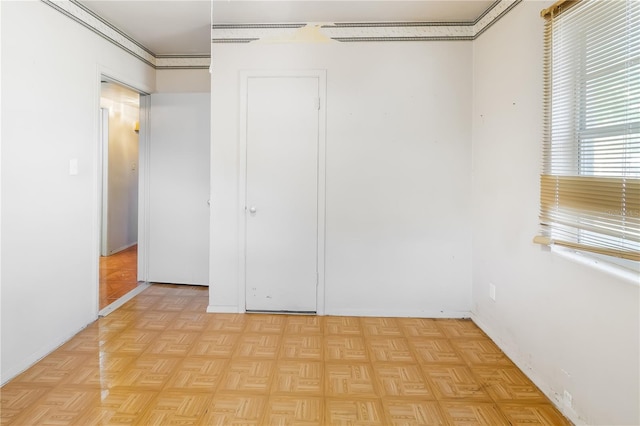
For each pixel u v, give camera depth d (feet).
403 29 10.97
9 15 7.58
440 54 10.97
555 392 7.14
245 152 11.29
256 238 11.42
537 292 7.79
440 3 9.84
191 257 13.94
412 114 11.07
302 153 11.23
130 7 10.04
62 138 9.19
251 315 11.33
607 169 6.05
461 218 11.16
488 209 10.03
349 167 11.19
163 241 14.08
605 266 6.08
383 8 10.13
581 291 6.48
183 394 7.27
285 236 11.39
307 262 11.39
